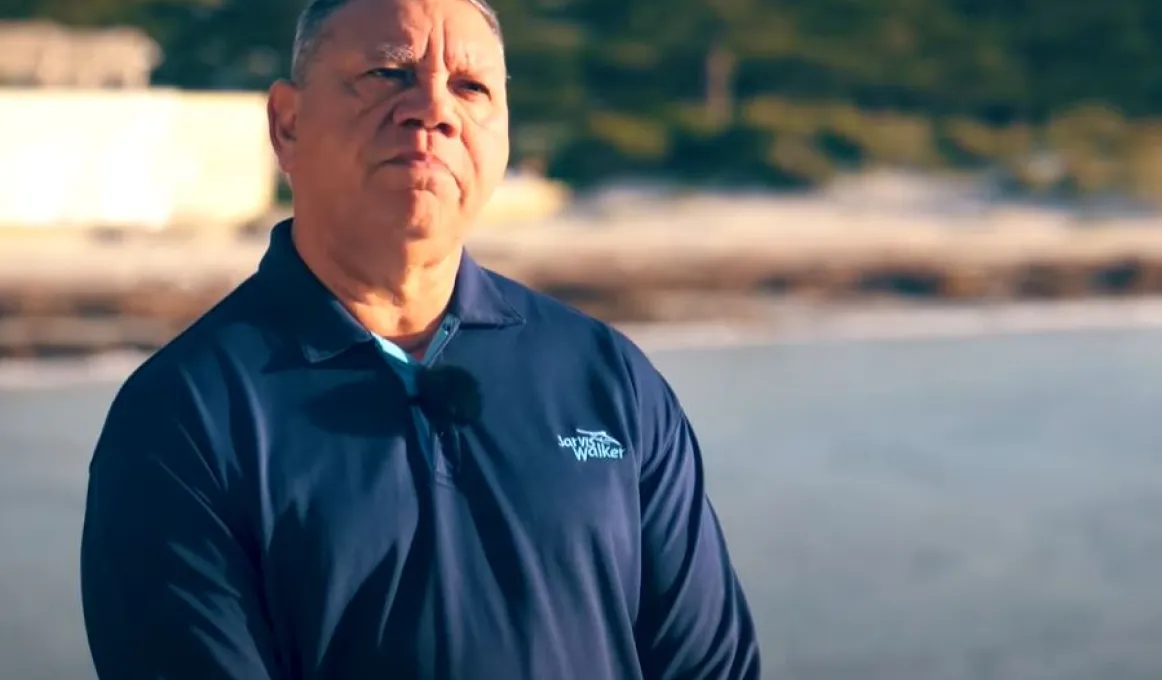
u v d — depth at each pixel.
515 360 2.68
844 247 42.62
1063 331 37.16
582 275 38.81
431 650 2.45
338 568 2.44
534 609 2.50
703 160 61.97
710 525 2.85
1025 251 44.06
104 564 2.45
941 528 16.77
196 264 31.59
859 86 69.25
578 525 2.57
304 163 2.63
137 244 32.78
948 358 32.28
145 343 30.64
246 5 54.88
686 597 2.76
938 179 63.97
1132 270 44.62
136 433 2.47
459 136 2.59
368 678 2.45
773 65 67.19
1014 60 70.81
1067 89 70.94
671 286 39.88
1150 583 14.54
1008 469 20.34
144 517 2.42
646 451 2.74
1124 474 20.14
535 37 60.88
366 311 2.65
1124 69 71.56
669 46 65.50
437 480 2.51
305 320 2.57
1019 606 13.67
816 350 33.22
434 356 2.64
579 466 2.61
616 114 62.06
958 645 12.52
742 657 2.84
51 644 12.12
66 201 32.06
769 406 25.45
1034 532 16.61
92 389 26.08
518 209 45.72
